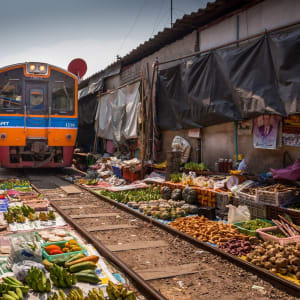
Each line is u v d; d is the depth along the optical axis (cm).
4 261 499
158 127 1359
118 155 1730
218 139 1089
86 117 2281
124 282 461
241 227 666
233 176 868
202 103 1034
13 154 1515
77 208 953
